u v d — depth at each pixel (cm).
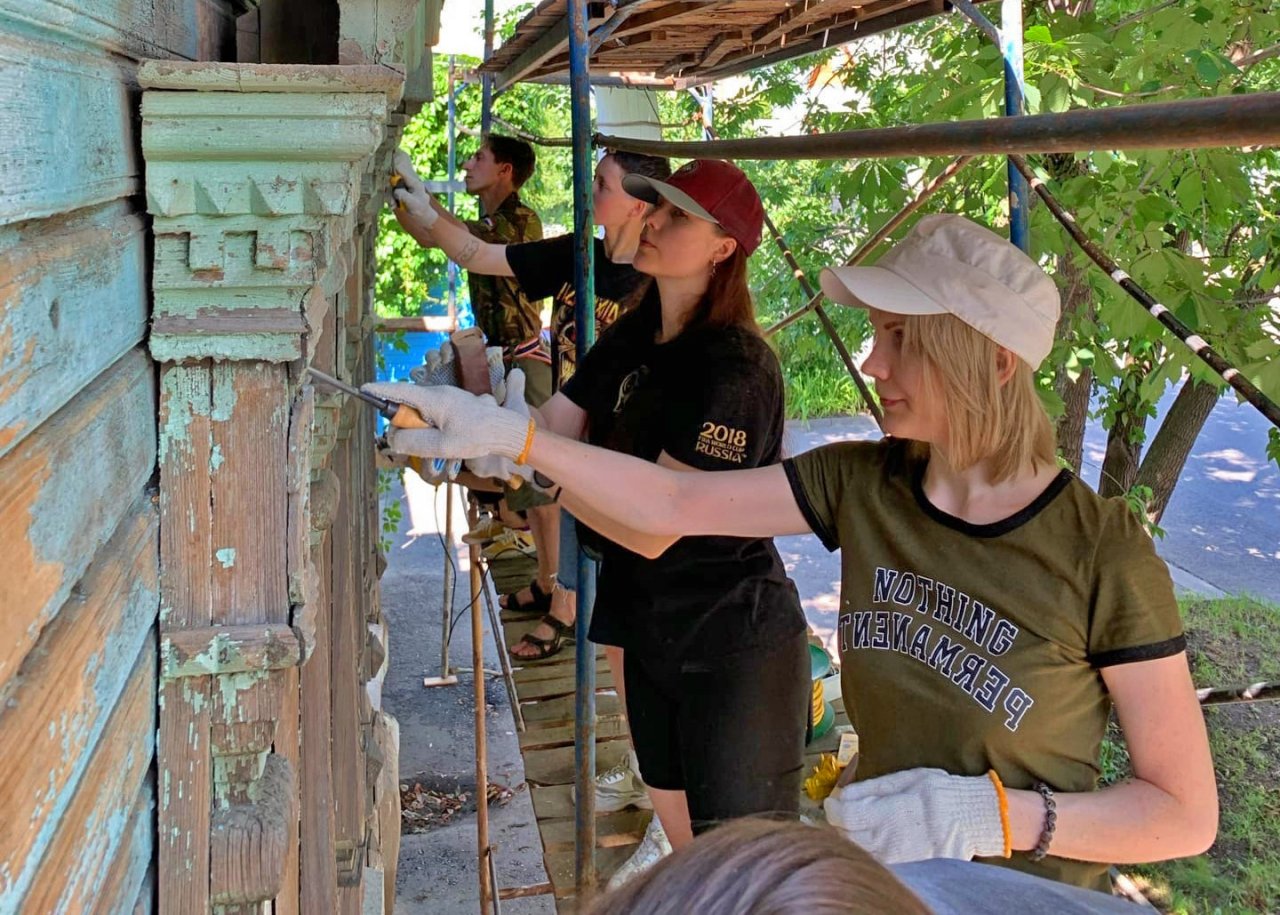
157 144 104
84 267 85
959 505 143
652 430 217
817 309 340
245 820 120
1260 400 198
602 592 241
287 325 113
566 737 362
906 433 143
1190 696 129
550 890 333
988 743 133
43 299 74
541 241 363
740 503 165
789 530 162
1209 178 326
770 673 226
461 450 165
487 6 571
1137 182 359
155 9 114
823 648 362
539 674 405
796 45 425
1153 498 587
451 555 652
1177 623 130
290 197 108
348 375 260
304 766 187
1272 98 71
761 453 210
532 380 425
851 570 152
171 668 114
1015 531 136
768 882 51
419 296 986
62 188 79
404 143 1009
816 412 1184
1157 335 321
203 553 116
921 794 127
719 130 670
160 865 117
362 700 296
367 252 332
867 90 528
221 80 102
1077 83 315
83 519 83
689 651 223
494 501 433
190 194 107
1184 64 337
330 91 105
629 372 228
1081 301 396
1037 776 133
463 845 510
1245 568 835
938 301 135
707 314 212
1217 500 992
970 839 125
